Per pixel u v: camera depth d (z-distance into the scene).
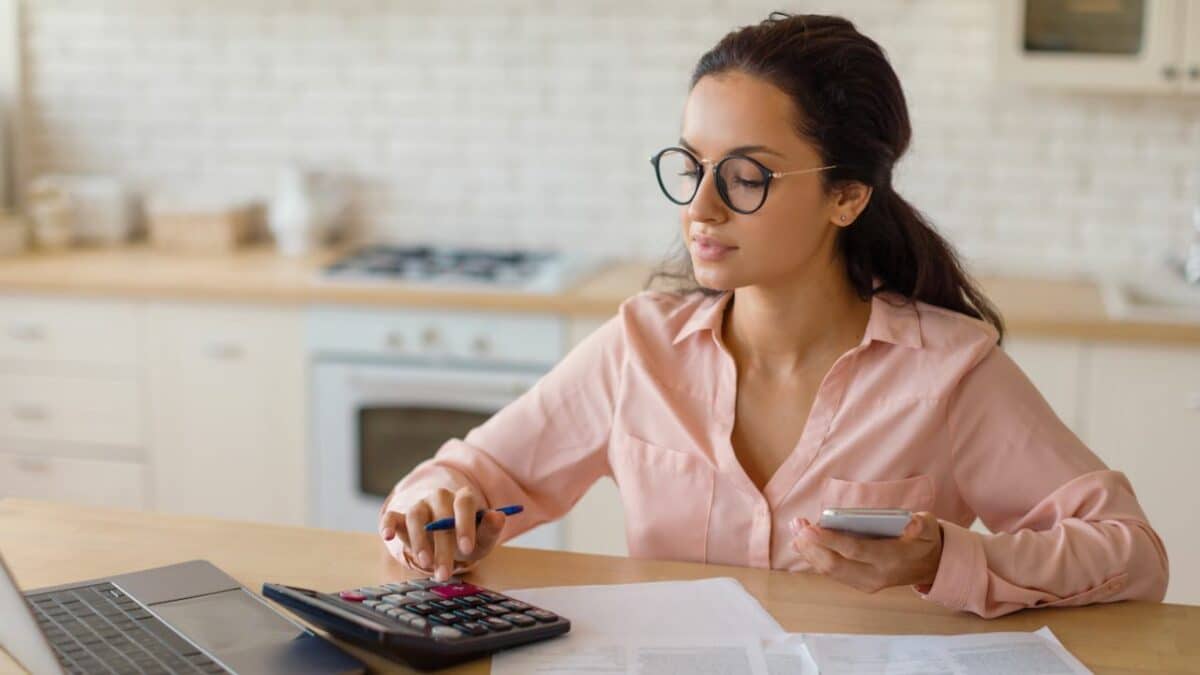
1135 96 3.37
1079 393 2.94
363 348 3.27
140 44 3.95
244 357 3.35
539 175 3.75
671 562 1.54
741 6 3.54
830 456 1.61
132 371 3.42
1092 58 3.08
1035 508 1.56
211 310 3.34
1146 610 1.42
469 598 1.35
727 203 1.47
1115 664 1.28
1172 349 2.87
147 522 1.65
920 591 1.40
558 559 1.54
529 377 3.16
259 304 3.31
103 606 1.34
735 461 1.62
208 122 3.95
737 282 1.50
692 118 1.49
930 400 1.58
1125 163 3.40
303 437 3.35
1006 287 3.32
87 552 1.54
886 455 1.60
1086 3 3.07
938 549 1.37
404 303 3.21
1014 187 3.46
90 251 3.82
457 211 3.83
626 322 1.73
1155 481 2.93
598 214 3.74
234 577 1.47
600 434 1.74
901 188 3.51
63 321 3.44
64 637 1.25
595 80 3.67
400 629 1.21
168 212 3.83
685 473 1.65
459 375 3.19
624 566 1.52
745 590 1.44
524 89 3.72
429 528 1.44
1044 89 3.40
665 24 3.59
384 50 3.79
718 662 1.24
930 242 1.66
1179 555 2.94
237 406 3.38
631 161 3.69
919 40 3.44
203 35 3.90
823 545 1.33
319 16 3.82
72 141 4.03
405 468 3.31
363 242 3.91
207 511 3.45
